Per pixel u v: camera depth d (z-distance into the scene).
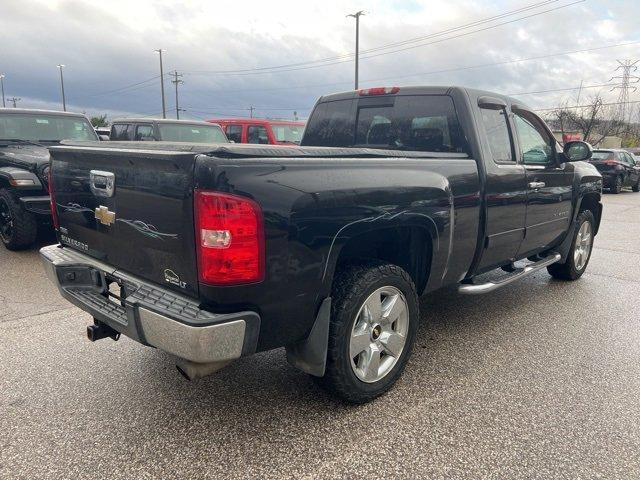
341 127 4.53
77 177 3.06
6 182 6.45
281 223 2.33
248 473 2.42
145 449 2.58
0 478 2.35
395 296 3.06
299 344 2.72
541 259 5.12
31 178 6.25
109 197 2.77
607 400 3.11
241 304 2.31
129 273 2.77
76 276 3.08
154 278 2.59
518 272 4.38
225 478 2.38
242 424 2.82
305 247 2.44
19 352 3.68
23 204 6.23
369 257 3.21
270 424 2.82
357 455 2.56
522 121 4.34
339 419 2.88
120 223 2.72
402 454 2.57
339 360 2.76
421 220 3.05
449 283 3.61
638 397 3.15
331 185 2.54
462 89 3.72
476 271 3.87
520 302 5.06
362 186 2.68
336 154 2.71
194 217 2.23
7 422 2.80
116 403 3.02
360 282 2.79
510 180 3.92
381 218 2.78
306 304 2.54
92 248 3.06
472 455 2.56
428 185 3.08
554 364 3.62
